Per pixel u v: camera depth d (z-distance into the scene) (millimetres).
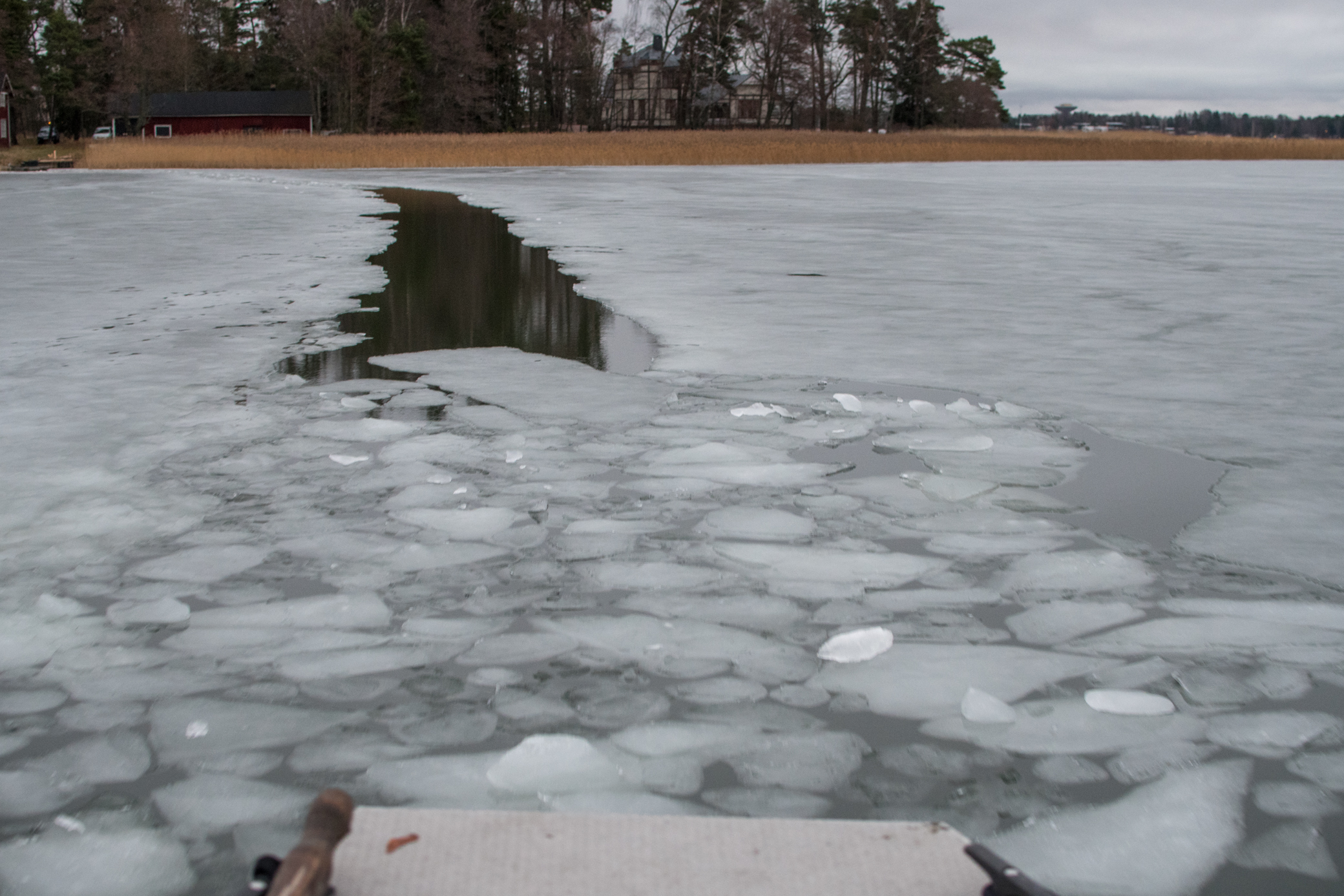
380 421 4488
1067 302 8234
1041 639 2582
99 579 2871
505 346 6383
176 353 5961
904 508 3516
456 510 3418
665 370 5738
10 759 2031
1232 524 3398
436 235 13586
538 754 1989
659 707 2238
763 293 8672
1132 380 5512
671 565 3002
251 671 2377
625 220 15906
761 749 2084
